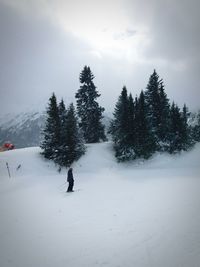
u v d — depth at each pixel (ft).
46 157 123.85
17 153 128.88
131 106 129.29
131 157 125.49
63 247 29.91
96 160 123.95
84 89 144.97
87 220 39.32
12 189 77.05
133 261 25.05
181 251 26.00
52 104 127.13
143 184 72.38
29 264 26.50
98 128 146.72
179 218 36.01
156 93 142.61
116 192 61.67
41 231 36.22
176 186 64.23
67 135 121.90
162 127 136.26
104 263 25.22
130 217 38.75
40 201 56.29
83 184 80.64
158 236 30.40
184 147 131.34
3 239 34.60
